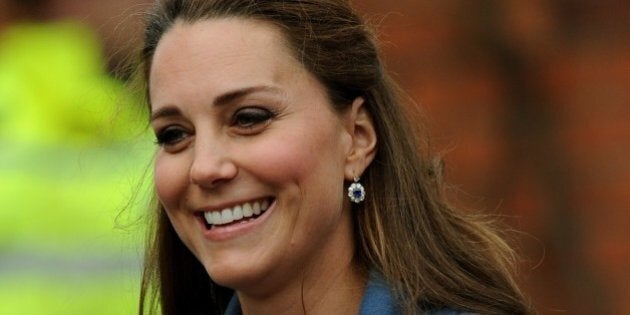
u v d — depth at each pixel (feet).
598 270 82.94
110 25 63.41
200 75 44.47
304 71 45.09
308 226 44.91
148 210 50.78
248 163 44.09
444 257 47.34
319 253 46.09
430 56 84.33
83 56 61.41
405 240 47.01
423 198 47.83
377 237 46.96
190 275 51.08
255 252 44.60
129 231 52.47
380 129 47.32
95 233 60.39
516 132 81.97
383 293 46.14
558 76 82.28
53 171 60.44
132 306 60.59
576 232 81.87
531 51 79.30
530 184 82.53
